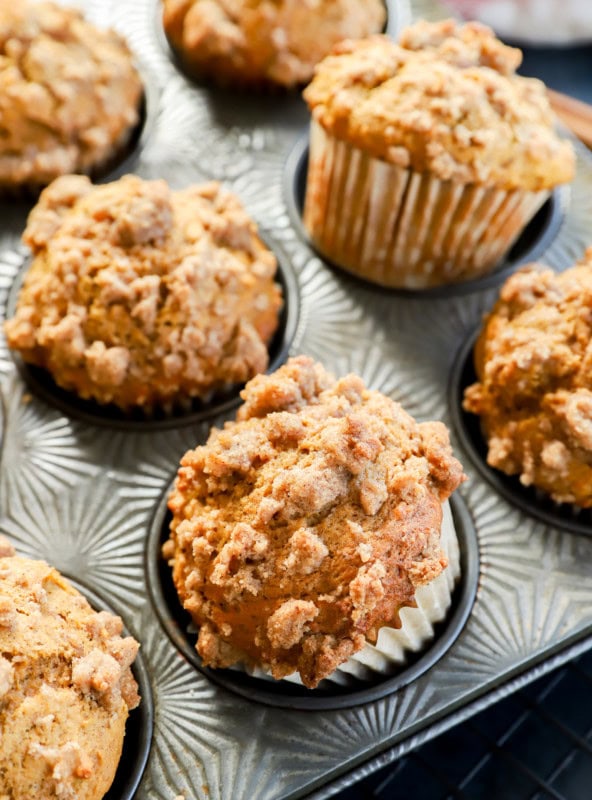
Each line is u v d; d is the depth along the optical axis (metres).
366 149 0.33
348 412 0.29
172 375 0.32
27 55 0.36
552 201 0.37
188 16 0.39
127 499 0.32
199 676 0.30
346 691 0.30
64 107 0.36
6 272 0.36
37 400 0.34
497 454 0.32
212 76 0.40
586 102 0.44
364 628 0.28
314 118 0.35
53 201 0.34
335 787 0.29
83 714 0.27
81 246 0.32
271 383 0.30
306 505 0.28
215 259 0.33
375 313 0.35
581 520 0.32
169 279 0.32
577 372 0.31
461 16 0.44
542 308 0.32
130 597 0.31
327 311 0.35
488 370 0.32
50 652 0.27
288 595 0.28
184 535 0.29
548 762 0.32
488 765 0.32
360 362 0.34
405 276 0.36
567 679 0.33
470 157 0.33
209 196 0.34
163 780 0.29
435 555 0.28
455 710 0.30
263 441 0.29
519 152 0.33
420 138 0.33
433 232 0.34
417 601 0.29
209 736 0.29
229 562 0.28
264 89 0.40
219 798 0.28
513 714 0.33
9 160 0.36
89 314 0.32
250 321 0.33
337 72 0.35
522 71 0.45
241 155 0.38
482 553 0.32
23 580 0.28
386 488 0.28
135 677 0.30
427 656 0.30
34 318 0.33
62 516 0.32
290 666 0.28
